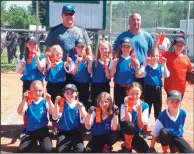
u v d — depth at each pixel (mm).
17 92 11031
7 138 6340
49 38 6301
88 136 6520
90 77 6133
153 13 15758
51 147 5281
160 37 6113
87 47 6316
